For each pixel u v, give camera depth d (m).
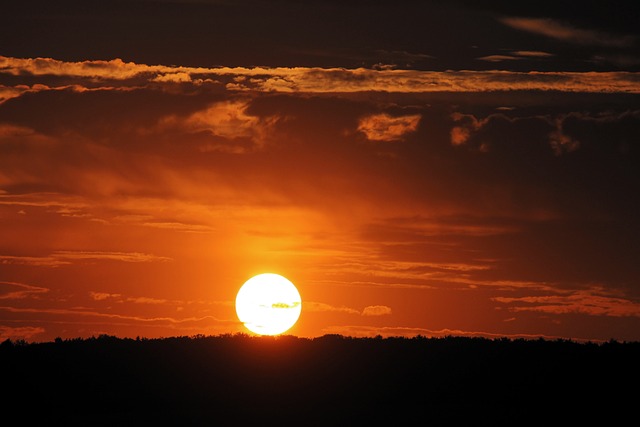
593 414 173.75
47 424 171.75
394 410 178.25
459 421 167.38
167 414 178.25
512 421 167.38
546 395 189.62
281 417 171.75
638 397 185.75
